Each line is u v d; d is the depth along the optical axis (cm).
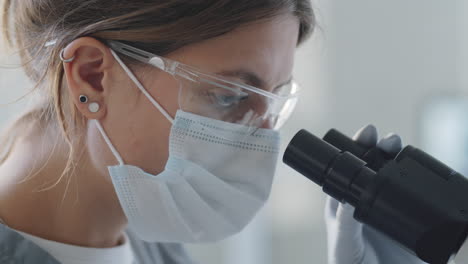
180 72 98
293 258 257
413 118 256
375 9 248
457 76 254
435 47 253
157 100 101
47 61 105
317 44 233
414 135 257
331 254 123
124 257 120
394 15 249
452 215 77
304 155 97
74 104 103
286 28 99
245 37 95
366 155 103
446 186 81
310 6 105
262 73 98
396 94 254
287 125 249
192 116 102
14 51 113
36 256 102
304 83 250
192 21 94
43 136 108
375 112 255
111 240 117
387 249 127
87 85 99
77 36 100
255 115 103
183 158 104
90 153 106
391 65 253
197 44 96
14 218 105
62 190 107
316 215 256
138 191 105
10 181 107
